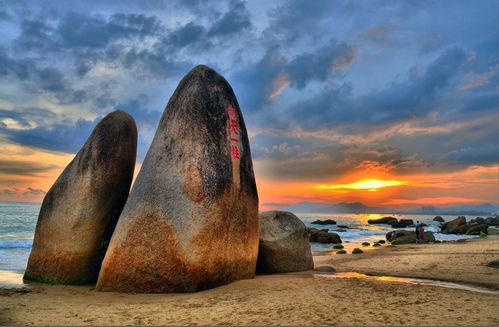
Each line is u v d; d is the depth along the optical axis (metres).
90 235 11.09
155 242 9.26
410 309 7.00
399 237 31.75
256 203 11.30
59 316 7.24
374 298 7.90
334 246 25.86
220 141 10.32
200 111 10.29
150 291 9.20
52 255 11.16
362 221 90.50
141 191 9.81
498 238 30.67
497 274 11.77
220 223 9.63
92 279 11.23
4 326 6.60
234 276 10.16
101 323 6.72
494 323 6.11
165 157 9.98
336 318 6.50
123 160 11.81
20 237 26.86
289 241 12.84
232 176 10.28
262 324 6.32
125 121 12.06
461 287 9.84
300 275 11.76
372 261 15.78
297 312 6.96
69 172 11.70
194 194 9.41
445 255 17.00
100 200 11.26
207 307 7.62
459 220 44.94
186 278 9.04
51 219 11.39
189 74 11.10
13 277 12.23
